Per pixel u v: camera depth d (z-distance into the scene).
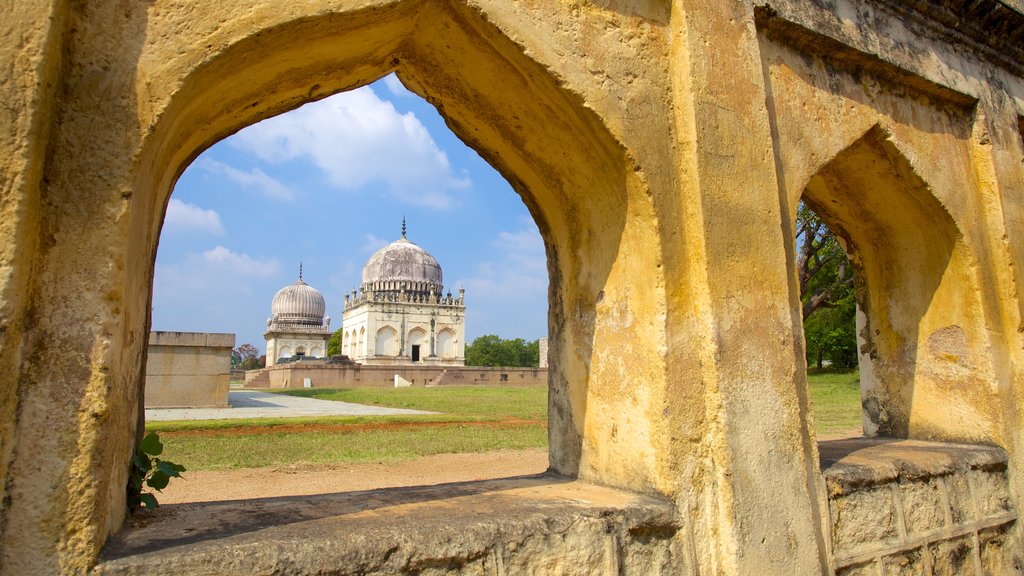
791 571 3.20
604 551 2.80
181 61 2.32
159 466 2.79
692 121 3.40
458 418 14.20
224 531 2.43
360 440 10.19
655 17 3.57
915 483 4.16
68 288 2.06
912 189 4.93
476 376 38.56
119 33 2.25
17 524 1.89
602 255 3.72
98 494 2.03
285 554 2.19
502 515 2.74
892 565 3.88
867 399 5.63
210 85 2.58
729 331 3.30
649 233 3.34
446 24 3.12
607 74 3.30
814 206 5.62
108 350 2.09
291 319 53.16
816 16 4.23
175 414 14.61
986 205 5.21
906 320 5.38
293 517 2.68
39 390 1.97
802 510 3.32
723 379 3.22
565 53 3.17
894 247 5.43
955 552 4.26
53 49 2.04
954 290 5.07
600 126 3.24
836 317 25.95
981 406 4.87
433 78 3.65
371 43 3.13
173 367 16.97
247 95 3.00
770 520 3.19
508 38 3.03
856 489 3.82
